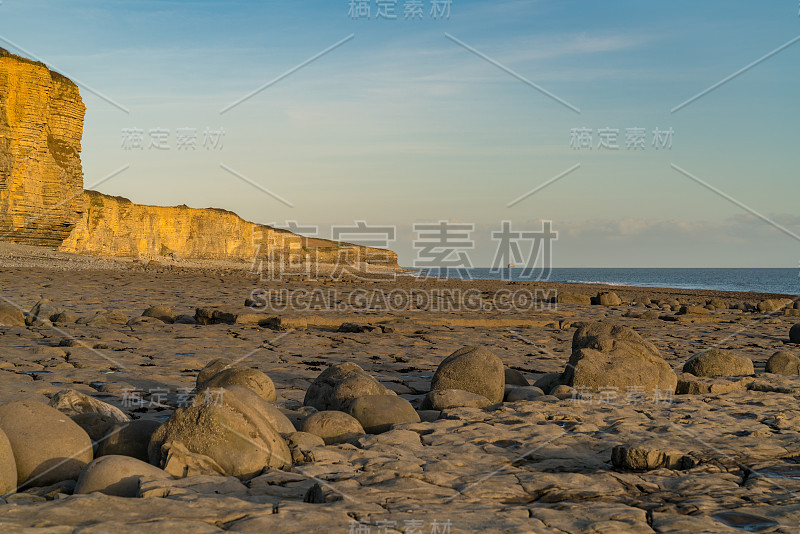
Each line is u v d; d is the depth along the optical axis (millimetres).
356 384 7383
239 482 4574
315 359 11820
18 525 3473
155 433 5133
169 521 3629
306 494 4305
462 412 7250
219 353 11938
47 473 4824
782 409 7816
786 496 4672
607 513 4188
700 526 3998
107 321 15609
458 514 4047
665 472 5297
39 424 5023
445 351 13461
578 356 9016
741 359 10711
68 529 3434
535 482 4863
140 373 9578
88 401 5836
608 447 5980
